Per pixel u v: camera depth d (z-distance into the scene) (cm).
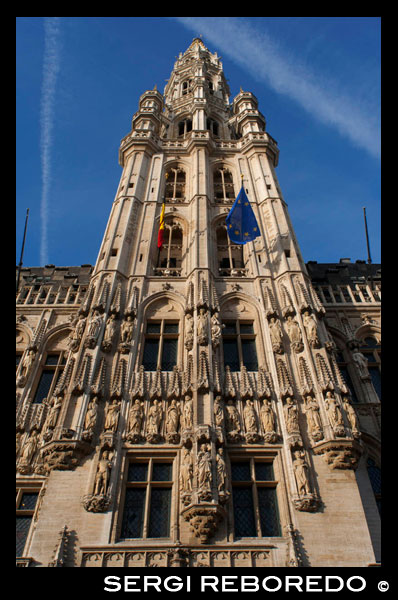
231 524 1795
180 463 1969
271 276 2842
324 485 1895
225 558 1694
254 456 2023
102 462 1927
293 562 1652
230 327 2644
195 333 2423
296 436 2016
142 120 4412
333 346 2370
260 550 1716
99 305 2548
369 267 3566
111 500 1845
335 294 3331
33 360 2798
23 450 2258
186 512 1772
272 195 3466
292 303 2603
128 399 2197
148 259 3005
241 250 3300
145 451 2008
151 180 3741
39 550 1691
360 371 2767
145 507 1883
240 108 5034
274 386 2267
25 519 2042
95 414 2077
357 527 1767
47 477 2073
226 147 4209
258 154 3991
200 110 4638
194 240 3064
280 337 2438
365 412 2555
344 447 1950
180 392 2212
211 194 3681
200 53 6531
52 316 3097
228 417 2127
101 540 1730
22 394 2600
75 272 3650
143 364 2425
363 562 1667
